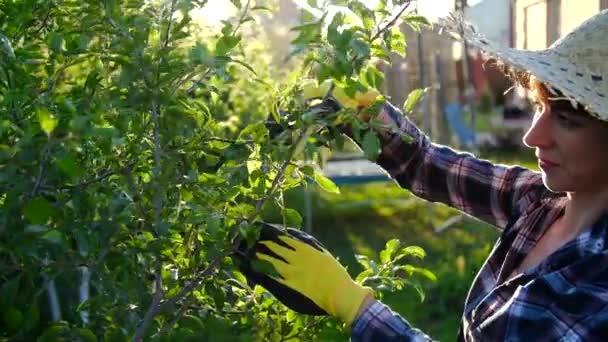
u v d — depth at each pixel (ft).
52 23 4.89
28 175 3.43
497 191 5.06
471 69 31.07
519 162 31.48
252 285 5.01
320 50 3.80
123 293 4.22
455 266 17.16
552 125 3.87
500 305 4.15
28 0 4.51
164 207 4.24
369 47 3.79
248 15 4.40
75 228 3.80
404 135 4.13
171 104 4.09
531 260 4.39
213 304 4.76
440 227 21.22
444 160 5.26
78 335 4.10
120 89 3.92
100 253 3.92
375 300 4.39
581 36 3.95
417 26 4.27
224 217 4.03
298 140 3.93
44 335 4.08
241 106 10.89
